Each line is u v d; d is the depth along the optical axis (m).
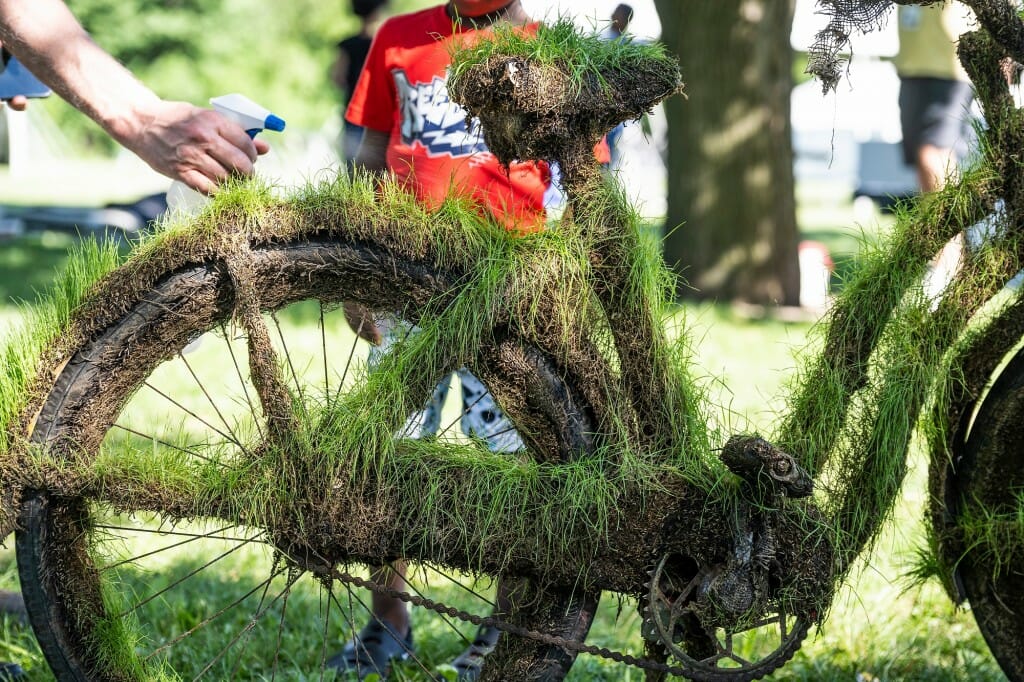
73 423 2.19
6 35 2.34
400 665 3.07
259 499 2.22
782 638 2.20
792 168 9.43
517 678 2.28
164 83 26.27
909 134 7.45
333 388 2.39
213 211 2.21
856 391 2.32
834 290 2.41
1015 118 2.28
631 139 3.10
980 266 2.31
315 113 28.36
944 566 2.53
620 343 2.26
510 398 2.28
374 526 2.22
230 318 2.26
